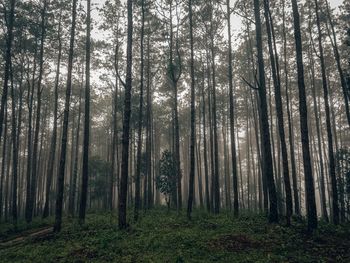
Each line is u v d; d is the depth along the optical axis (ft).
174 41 96.07
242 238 45.42
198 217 66.49
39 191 142.41
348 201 78.33
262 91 56.54
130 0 59.31
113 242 45.47
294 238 44.65
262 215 63.87
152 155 136.46
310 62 102.63
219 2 82.74
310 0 86.38
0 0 75.56
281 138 57.77
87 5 70.85
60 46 94.43
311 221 47.73
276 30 95.86
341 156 92.02
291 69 107.65
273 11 87.30
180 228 53.83
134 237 47.80
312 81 109.70
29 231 65.31
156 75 118.32
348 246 42.01
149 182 109.70
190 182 65.41
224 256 38.27
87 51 69.10
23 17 84.99
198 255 39.01
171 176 89.35
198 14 89.15
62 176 57.21
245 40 103.35
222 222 58.59
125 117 55.52
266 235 46.52
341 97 120.98
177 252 39.88
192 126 67.87
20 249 47.14
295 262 36.19
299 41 51.65
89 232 52.24
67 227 59.00
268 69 107.24
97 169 133.80
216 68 114.52
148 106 107.14
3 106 67.92
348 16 84.99
